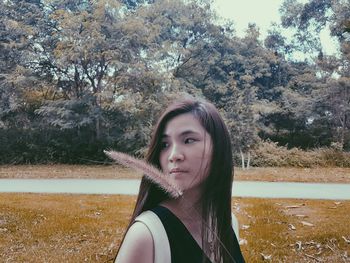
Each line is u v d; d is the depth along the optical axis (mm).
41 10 21203
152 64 19453
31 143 19438
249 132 17453
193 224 1051
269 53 24188
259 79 24406
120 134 18906
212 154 1063
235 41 23641
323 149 19484
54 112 19125
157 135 1089
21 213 6488
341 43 21500
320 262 4488
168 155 1062
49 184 10930
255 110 19266
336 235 5246
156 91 18891
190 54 22203
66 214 6477
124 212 6695
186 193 1063
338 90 20984
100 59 18953
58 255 4617
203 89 22266
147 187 1097
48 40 20125
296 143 21844
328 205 7344
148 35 19469
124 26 19047
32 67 20359
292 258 4543
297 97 22016
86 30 18906
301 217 6332
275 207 7102
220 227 1088
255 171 15734
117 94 19391
